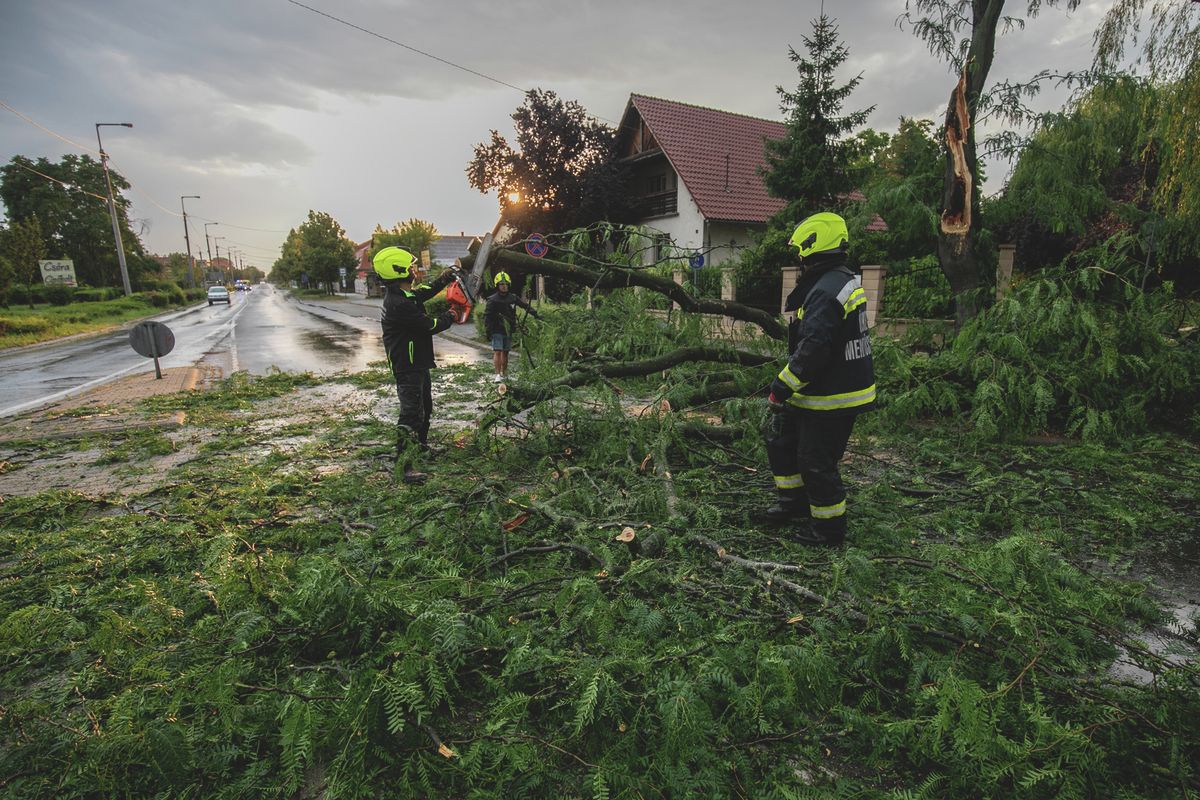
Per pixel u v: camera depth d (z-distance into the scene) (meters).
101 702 2.11
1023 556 2.68
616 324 6.20
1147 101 7.64
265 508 4.09
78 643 2.57
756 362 5.74
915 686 2.06
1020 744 1.83
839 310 3.08
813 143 16.08
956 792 1.76
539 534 3.41
